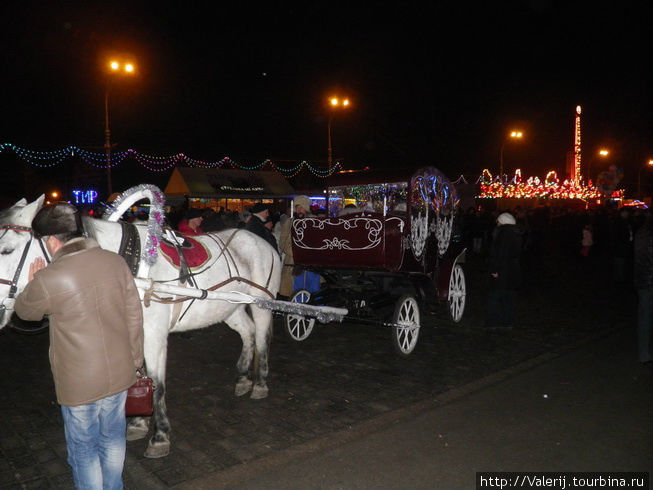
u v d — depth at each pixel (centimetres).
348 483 349
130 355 279
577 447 402
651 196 3984
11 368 587
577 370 590
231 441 409
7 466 371
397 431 430
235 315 517
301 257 681
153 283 355
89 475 269
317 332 766
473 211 1934
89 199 3022
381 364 611
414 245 648
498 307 778
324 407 479
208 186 2289
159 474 359
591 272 1460
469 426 439
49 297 254
